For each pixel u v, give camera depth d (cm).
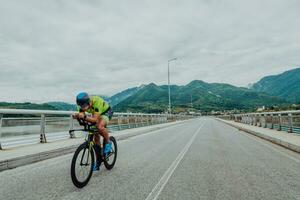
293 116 1712
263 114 2564
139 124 2839
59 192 518
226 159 896
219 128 2902
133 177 641
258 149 1159
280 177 651
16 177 636
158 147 1210
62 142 1180
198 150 1113
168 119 4928
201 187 561
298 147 1068
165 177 643
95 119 605
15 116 1095
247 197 498
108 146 691
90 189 540
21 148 965
